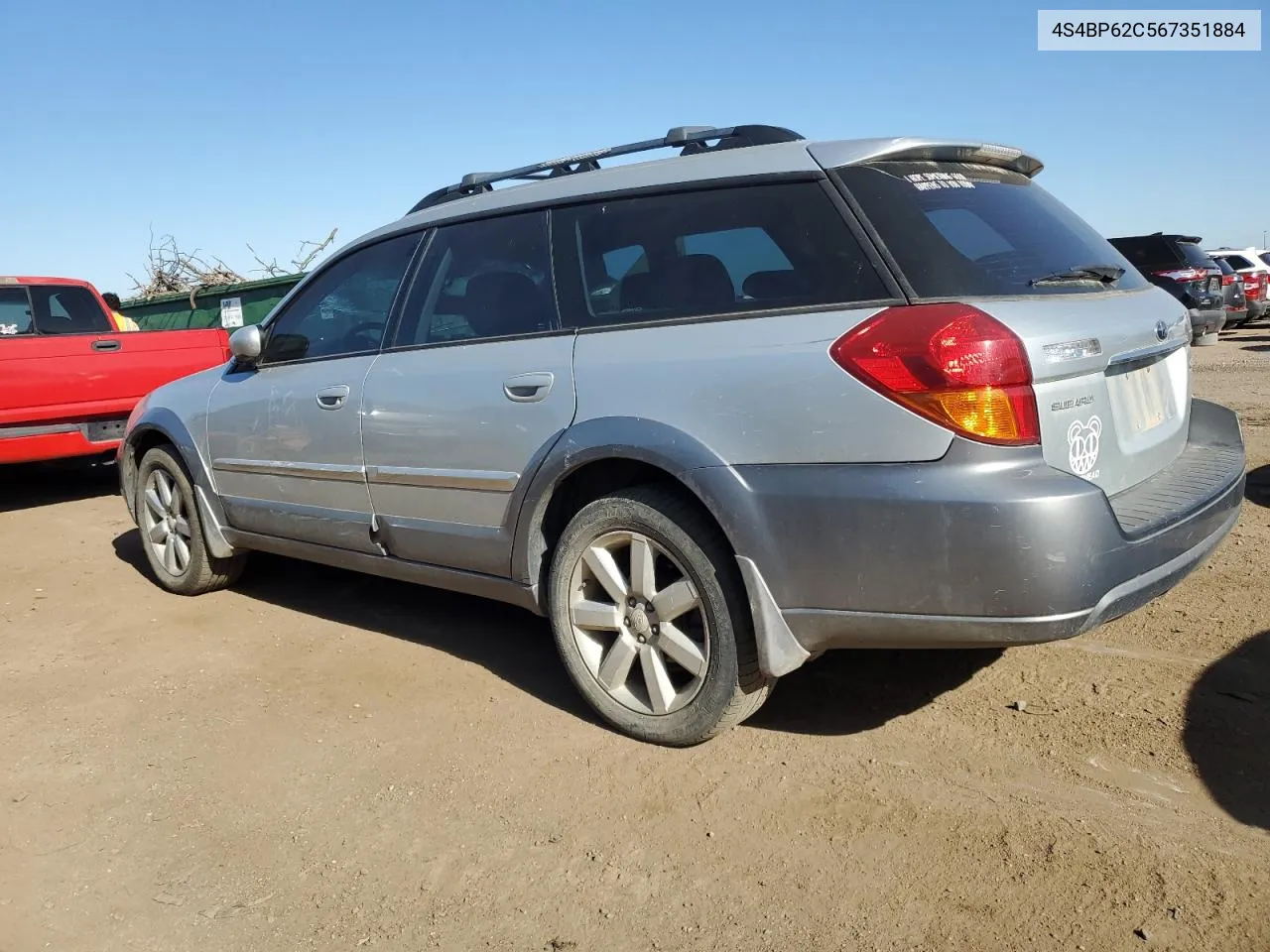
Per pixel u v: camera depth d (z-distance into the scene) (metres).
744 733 3.37
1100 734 3.20
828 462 2.77
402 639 4.47
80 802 3.14
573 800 3.01
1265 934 2.27
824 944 2.34
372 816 3.00
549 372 3.40
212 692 3.96
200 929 2.52
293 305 4.64
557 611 3.48
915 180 3.06
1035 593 2.55
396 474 3.91
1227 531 3.19
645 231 3.34
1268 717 3.23
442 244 3.99
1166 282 15.45
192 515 5.07
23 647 4.58
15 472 9.78
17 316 8.48
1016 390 2.59
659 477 3.29
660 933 2.42
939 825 2.76
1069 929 2.33
